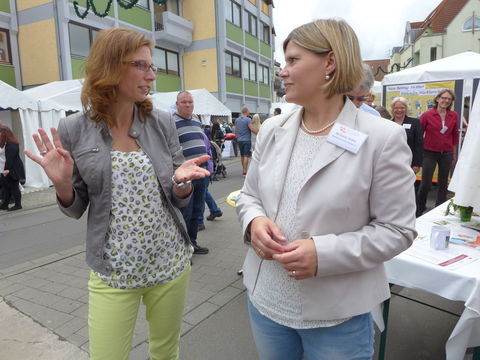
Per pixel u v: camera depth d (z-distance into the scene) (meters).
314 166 1.08
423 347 2.39
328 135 1.09
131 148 1.51
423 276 1.73
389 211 1.05
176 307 1.65
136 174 1.47
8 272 3.77
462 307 2.86
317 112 1.16
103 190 1.43
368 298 1.12
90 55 1.42
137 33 1.41
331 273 1.02
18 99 8.03
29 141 8.49
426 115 5.44
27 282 3.49
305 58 1.08
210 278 3.45
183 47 19.83
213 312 2.82
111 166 1.44
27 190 8.61
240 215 1.31
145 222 1.49
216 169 9.51
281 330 1.25
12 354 2.37
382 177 1.03
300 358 1.34
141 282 1.51
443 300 2.98
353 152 1.04
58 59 13.06
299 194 1.11
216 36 19.12
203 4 19.11
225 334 2.54
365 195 1.06
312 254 1.01
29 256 4.31
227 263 3.81
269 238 1.08
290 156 1.19
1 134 6.55
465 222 2.37
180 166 1.53
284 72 1.13
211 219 5.48
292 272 1.04
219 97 19.69
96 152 1.43
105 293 1.50
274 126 1.29
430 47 25.91
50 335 2.57
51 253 4.39
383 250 1.03
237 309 2.87
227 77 20.12
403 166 1.03
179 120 3.79
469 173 2.04
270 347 1.29
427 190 5.51
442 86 6.44
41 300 3.10
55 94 9.24
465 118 6.27
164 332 1.69
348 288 1.10
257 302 1.27
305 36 1.07
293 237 1.13
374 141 1.04
